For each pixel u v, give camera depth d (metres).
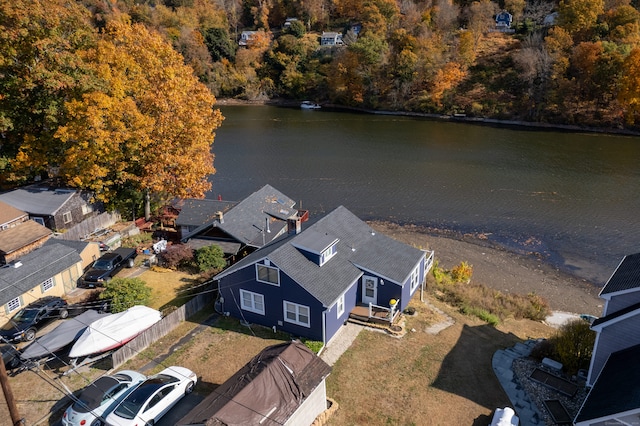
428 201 52.09
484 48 107.75
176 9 132.25
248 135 82.00
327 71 113.62
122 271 32.38
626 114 79.00
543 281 36.94
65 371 21.89
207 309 27.95
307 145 74.75
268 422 17.23
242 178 60.00
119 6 124.75
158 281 31.16
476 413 20.75
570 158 65.44
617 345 20.75
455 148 71.69
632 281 21.41
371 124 89.88
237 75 117.81
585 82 83.38
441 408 20.92
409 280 28.08
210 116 43.59
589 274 37.81
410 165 64.00
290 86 115.81
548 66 86.06
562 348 23.77
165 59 40.84
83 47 40.19
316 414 19.80
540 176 58.69
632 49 79.88
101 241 36.38
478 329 28.09
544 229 45.09
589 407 17.94
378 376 22.73
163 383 19.84
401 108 101.31
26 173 39.28
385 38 110.62
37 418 19.11
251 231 34.88
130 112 36.50
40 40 35.34
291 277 24.05
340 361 23.62
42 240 34.00
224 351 24.00
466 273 36.00
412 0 121.56
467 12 114.62
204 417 17.05
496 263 39.53
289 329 25.44
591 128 80.75
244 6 143.88
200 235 35.38
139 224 40.88
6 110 36.81
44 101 37.78
